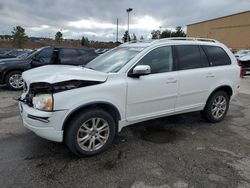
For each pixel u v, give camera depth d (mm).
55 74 3660
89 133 3805
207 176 3363
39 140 4438
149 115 4449
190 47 4984
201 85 5020
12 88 9234
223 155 3980
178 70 4711
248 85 11664
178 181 3246
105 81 3883
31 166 3566
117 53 4816
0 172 3393
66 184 3166
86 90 3664
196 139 4621
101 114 3838
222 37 58062
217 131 5051
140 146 4281
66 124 3656
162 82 4434
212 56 5297
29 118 3615
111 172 3445
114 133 4070
